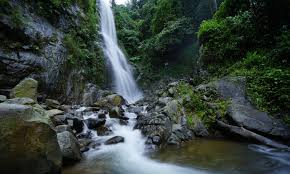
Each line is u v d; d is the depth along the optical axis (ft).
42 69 28.78
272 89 23.68
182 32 53.83
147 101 39.45
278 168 15.48
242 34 32.78
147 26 76.43
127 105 34.30
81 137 20.88
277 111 22.44
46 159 12.54
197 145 20.31
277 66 26.27
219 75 32.78
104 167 15.90
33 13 31.76
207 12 53.57
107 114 27.43
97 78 42.39
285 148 18.75
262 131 20.75
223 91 26.76
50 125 13.56
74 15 43.34
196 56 50.29
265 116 22.18
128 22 82.53
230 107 23.90
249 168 15.52
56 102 27.66
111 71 49.03
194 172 15.14
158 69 58.08
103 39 55.21
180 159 17.31
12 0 28.35
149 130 21.76
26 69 26.61
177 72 53.78
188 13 57.21
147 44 60.13
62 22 38.58
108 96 34.76
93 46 46.14
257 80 25.80
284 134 20.07
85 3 50.90
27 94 22.86
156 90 51.57
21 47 27.17
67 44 36.19
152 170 15.60
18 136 11.71
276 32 29.66
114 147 19.77
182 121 23.41
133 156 18.03
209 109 24.84
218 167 15.75
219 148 19.44
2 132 11.29
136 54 71.97
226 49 33.58
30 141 12.07
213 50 35.58
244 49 32.60
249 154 18.01
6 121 11.57
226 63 33.40
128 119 26.48
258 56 28.91
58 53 32.89
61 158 13.85
